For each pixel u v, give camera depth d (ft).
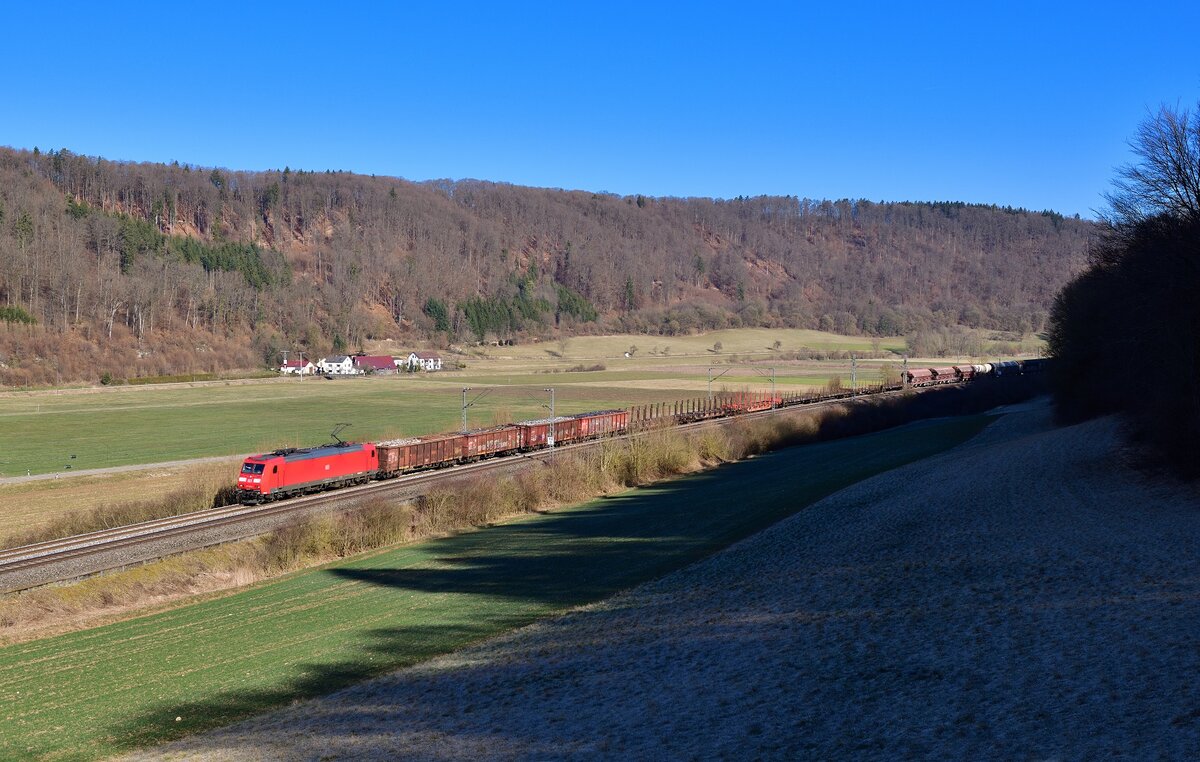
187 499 185.26
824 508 161.27
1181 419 133.18
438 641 99.71
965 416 376.27
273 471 189.47
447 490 186.50
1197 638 60.75
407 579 134.41
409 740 66.69
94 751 74.95
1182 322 141.28
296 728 74.33
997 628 72.13
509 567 137.59
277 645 102.89
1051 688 56.95
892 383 453.99
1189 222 144.05
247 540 153.07
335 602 122.11
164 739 76.48
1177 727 47.39
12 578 126.52
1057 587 82.12
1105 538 100.73
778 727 58.34
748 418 324.80
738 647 79.10
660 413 351.05
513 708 71.46
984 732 51.93
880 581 96.43
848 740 54.24
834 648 74.28
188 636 108.78
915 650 70.13
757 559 123.44
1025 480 155.74
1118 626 66.90
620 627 94.48
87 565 133.90
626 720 64.28
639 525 167.73
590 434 309.22
